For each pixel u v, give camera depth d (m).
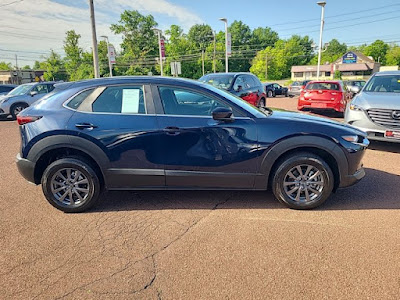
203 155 3.46
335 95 11.12
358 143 3.48
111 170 3.49
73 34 58.53
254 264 2.58
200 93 3.54
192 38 90.75
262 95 10.34
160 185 3.58
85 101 3.53
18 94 12.44
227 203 3.80
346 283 2.33
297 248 2.80
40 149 3.46
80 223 3.35
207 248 2.82
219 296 2.22
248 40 96.69
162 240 2.97
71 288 2.32
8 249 2.84
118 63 62.38
